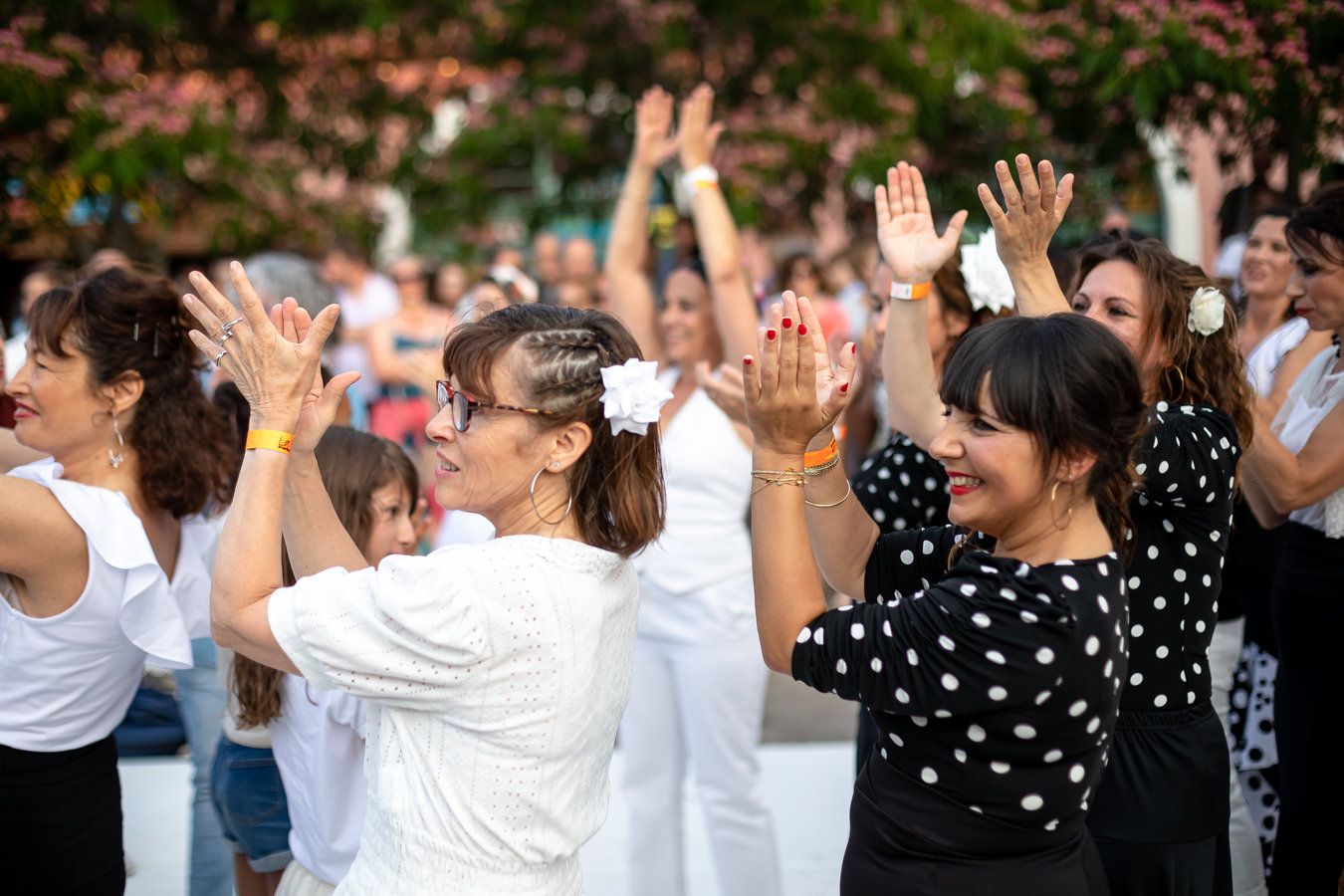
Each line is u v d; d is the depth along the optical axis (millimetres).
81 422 2330
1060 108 4168
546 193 8719
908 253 2535
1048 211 2152
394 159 8133
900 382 2545
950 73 5746
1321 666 2631
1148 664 2057
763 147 6855
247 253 6977
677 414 3389
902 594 2051
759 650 3311
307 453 1936
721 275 3482
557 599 1709
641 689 3354
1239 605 3025
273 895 2635
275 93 6445
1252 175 3570
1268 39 3133
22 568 2143
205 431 2465
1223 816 2102
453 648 1646
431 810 1696
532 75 7492
